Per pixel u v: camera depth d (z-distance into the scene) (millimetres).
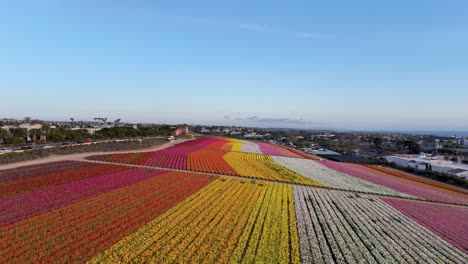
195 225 25438
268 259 19578
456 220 34188
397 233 27844
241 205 32938
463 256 23672
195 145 122250
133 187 39031
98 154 73375
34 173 43812
